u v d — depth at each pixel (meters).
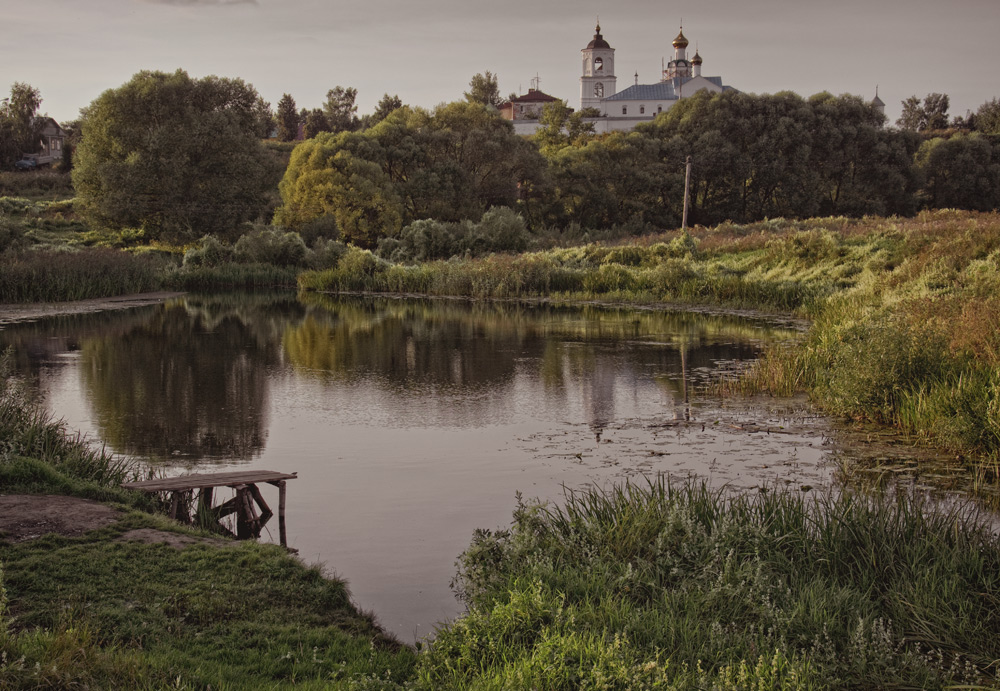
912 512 6.95
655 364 17.41
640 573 5.90
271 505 8.51
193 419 12.54
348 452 10.59
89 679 4.14
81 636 4.65
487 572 6.06
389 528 7.77
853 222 48.44
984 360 11.92
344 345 20.75
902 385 11.90
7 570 5.81
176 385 15.41
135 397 14.22
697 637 4.99
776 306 27.61
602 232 62.88
